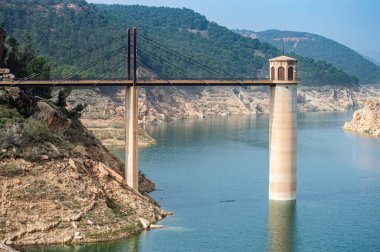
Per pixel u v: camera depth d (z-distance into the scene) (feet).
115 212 376.89
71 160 381.81
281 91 443.32
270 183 453.58
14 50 525.34
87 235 352.28
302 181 526.98
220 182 513.86
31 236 344.28
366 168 593.83
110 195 387.14
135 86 416.87
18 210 351.67
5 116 390.42
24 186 360.48
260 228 393.50
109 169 399.65
